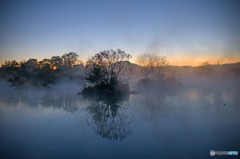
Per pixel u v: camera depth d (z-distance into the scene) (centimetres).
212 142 1942
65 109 4112
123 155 1691
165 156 1653
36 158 1652
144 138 2125
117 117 3322
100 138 2167
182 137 2112
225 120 2802
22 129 2528
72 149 1841
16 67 11900
